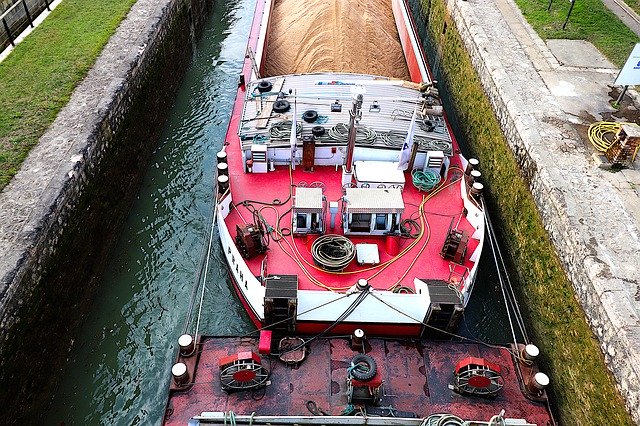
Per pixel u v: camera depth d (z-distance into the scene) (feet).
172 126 55.62
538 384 27.86
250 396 27.55
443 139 39.91
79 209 35.83
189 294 38.50
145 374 33.94
